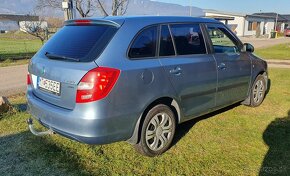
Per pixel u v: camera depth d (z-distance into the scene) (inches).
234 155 158.2
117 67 134.0
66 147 165.9
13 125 200.1
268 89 305.4
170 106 162.9
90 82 128.6
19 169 144.6
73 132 133.5
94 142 132.1
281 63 546.9
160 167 146.3
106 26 145.8
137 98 140.4
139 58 144.3
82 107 130.1
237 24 1892.2
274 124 202.5
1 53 757.9
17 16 2891.2
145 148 151.3
